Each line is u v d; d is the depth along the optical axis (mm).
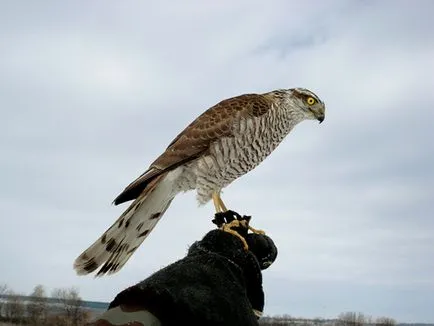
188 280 158
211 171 455
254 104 480
